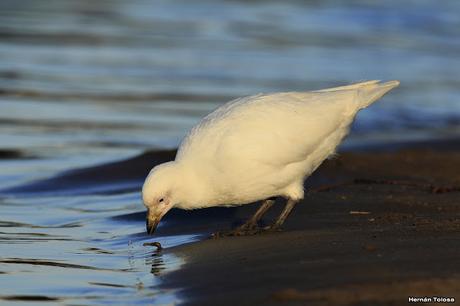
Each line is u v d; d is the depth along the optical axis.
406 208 13.19
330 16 38.12
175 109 22.39
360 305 8.27
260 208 12.48
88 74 25.72
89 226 12.83
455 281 8.78
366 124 22.58
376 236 10.97
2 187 15.26
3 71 25.34
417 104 24.64
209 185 11.77
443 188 14.45
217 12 37.53
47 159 17.33
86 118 21.09
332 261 9.79
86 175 15.89
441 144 20.39
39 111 21.48
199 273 9.95
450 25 37.44
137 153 18.00
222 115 12.05
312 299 8.52
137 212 13.55
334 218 12.58
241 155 11.64
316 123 12.13
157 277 10.05
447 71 28.84
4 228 12.70
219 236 11.80
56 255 11.26
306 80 25.88
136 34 32.00
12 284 10.03
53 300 9.47
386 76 27.36
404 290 8.57
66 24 32.88
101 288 9.81
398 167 16.97
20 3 36.41
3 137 18.95
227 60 28.56
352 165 16.86
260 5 39.66
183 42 31.12
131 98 23.34
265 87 24.83
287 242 10.98
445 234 10.93
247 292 9.03
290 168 11.99
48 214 13.55
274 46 31.27
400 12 39.34
